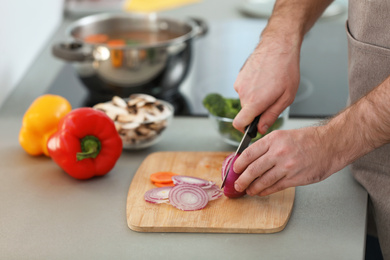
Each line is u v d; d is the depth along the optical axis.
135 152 1.19
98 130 1.05
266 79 1.02
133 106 1.18
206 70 1.63
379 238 1.02
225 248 0.86
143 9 2.19
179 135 1.27
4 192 1.03
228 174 0.95
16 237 0.89
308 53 1.78
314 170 0.90
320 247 0.86
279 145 0.90
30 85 1.54
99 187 1.05
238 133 1.15
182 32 1.65
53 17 1.99
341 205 0.98
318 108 1.38
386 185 0.99
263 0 2.23
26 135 1.14
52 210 0.97
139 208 0.95
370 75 1.00
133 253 0.85
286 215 0.92
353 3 1.01
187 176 1.02
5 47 1.45
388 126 0.86
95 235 0.90
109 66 1.36
